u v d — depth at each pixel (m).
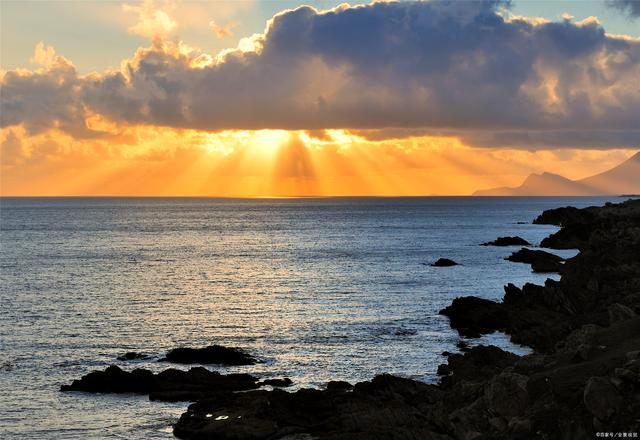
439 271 129.62
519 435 35.25
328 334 74.50
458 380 49.38
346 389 50.53
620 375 34.59
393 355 65.00
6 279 120.25
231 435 42.81
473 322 76.44
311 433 42.50
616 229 136.12
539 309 77.25
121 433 45.53
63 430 46.34
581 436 33.44
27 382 56.78
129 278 123.19
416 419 40.97
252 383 55.06
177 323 81.06
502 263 141.00
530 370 42.47
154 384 53.91
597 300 78.00
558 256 144.00
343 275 125.69
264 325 79.62
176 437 44.66
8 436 45.38
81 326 79.12
